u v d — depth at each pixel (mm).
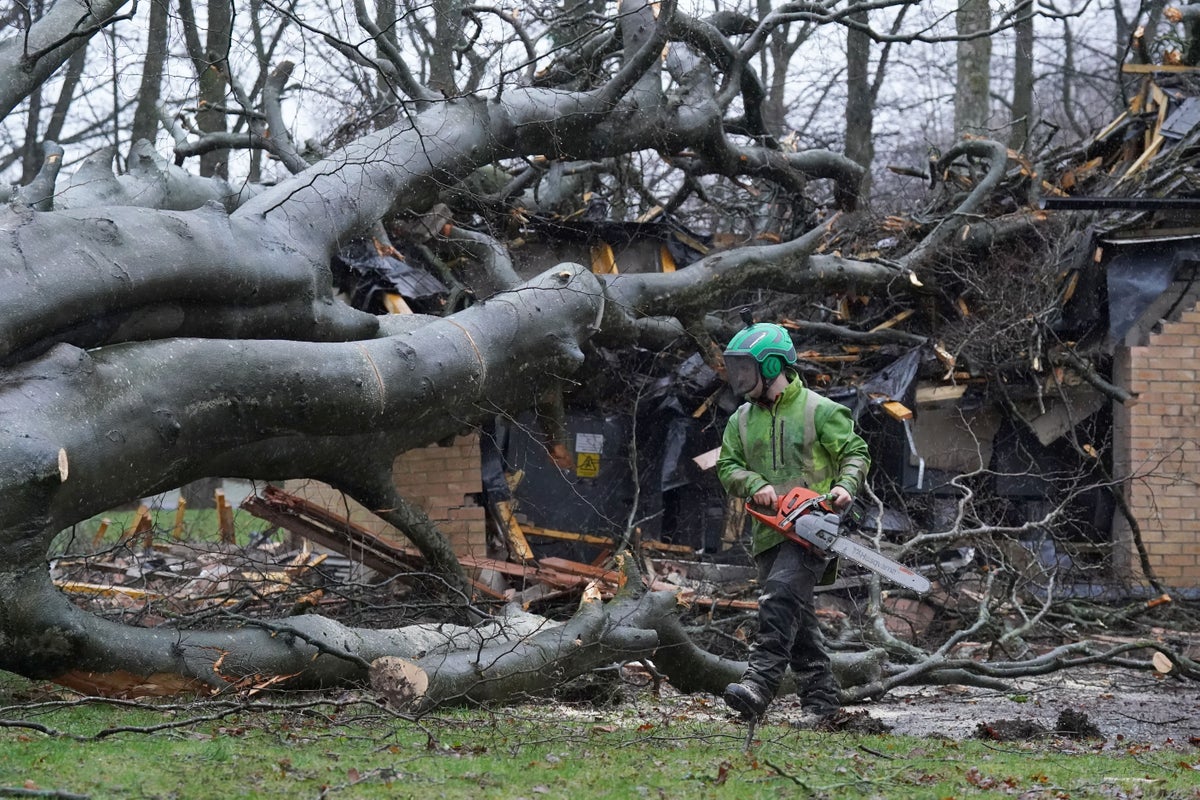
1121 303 16672
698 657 9656
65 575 13711
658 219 18531
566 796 5188
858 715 8414
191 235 9422
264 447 10102
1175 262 16672
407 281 15602
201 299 9586
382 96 16797
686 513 17312
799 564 7121
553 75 16859
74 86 28094
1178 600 16000
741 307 18125
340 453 10898
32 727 6320
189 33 14031
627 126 14773
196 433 8977
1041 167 18875
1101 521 17594
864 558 6883
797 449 7387
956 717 9445
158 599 11461
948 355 16984
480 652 8398
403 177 12633
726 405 16828
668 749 6691
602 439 17250
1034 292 17250
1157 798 5707
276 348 9406
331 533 13438
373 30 12508
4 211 8602
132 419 8383
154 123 23578
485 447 16375
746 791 5441
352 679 8320
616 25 15750
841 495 7094
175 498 24609
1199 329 17344
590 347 14703
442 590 12484
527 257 17922
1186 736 8594
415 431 11586
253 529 20469
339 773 5516
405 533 12148
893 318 18328
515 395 11945
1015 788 5824
